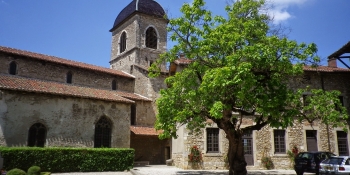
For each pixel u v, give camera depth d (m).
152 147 28.03
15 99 20.12
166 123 15.34
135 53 35.38
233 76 12.28
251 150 24.05
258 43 13.56
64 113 21.89
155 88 30.25
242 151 15.19
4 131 19.39
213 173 19.78
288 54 13.77
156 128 15.62
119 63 38.44
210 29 14.98
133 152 22.92
